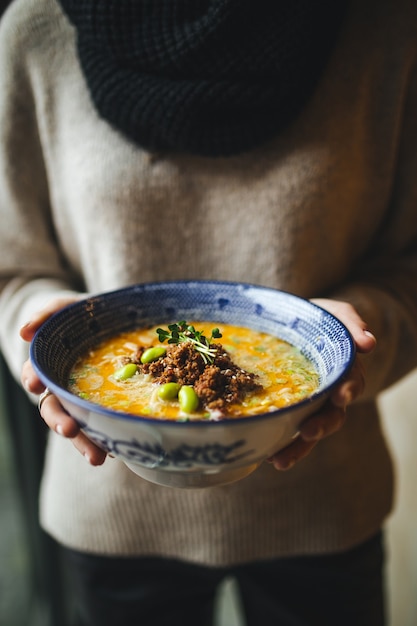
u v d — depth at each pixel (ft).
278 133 1.87
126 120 1.86
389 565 3.43
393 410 3.15
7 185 2.04
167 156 1.92
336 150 1.92
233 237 1.98
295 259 1.97
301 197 1.92
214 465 1.34
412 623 3.26
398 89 1.90
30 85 1.97
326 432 1.39
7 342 2.07
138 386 1.53
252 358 1.65
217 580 2.35
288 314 1.71
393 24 1.85
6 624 3.38
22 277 2.17
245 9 1.71
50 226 2.18
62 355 1.59
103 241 2.00
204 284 1.81
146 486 2.03
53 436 2.26
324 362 1.55
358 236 2.11
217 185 1.94
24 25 1.92
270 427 1.29
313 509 2.08
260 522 2.07
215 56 1.77
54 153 2.02
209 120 1.84
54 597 3.35
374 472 2.21
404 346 2.02
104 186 1.93
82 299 1.69
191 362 1.51
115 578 2.24
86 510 2.10
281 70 1.77
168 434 1.26
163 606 2.30
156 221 1.97
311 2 1.75
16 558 3.69
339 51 1.88
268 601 2.32
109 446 1.37
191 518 2.06
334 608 2.26
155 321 1.81
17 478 3.18
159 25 1.77
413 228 2.12
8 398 2.90
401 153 2.02
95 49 1.87
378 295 1.98
